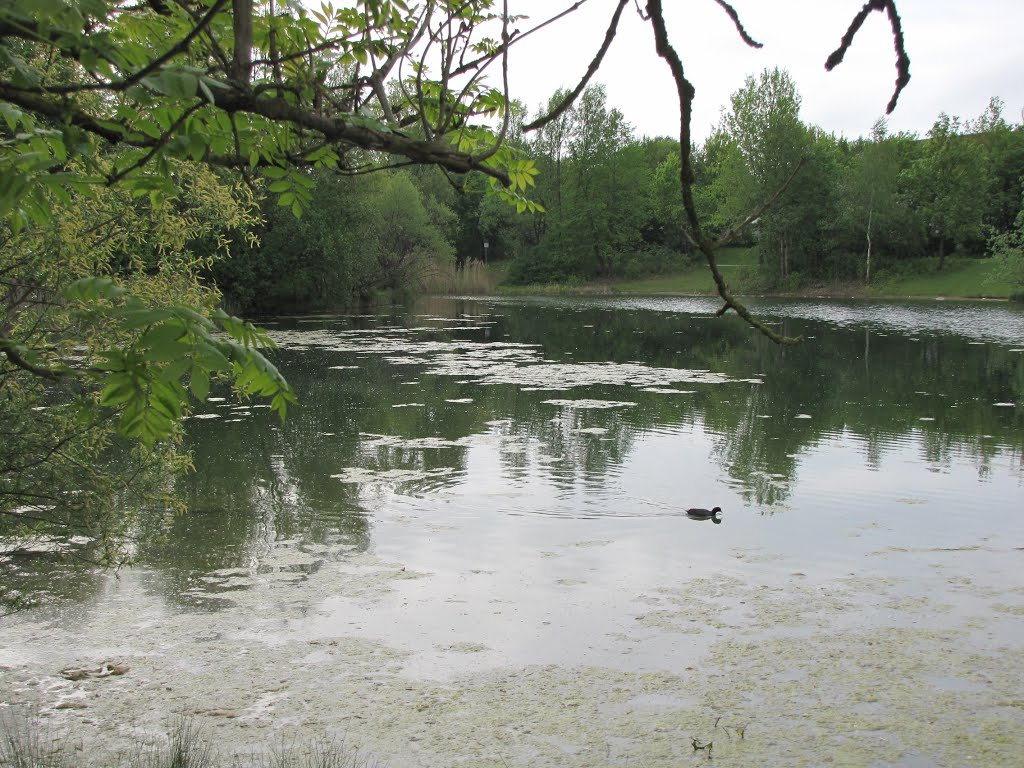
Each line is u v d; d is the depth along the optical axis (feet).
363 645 20.01
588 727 16.42
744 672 18.66
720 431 44.78
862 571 24.82
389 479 34.99
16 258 19.75
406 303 174.09
